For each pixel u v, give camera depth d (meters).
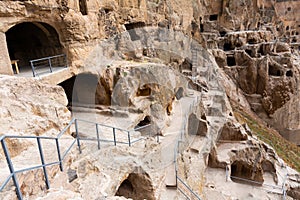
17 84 5.73
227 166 12.80
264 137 19.94
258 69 26.66
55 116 5.97
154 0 15.30
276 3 43.22
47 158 4.28
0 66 6.88
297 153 21.28
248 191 12.35
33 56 9.93
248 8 34.84
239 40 29.08
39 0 7.35
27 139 4.63
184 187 8.16
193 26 23.91
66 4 8.25
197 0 26.14
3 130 4.41
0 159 3.84
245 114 23.89
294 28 45.03
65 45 8.93
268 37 31.36
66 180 4.16
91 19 9.70
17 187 2.79
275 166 14.48
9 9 6.74
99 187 4.96
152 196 7.11
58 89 6.80
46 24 8.59
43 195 3.42
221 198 10.88
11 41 9.93
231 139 14.28
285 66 26.55
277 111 26.98
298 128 27.98
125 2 12.38
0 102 4.97
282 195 12.22
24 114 5.17
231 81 26.34
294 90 26.78
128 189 7.58
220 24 33.06
